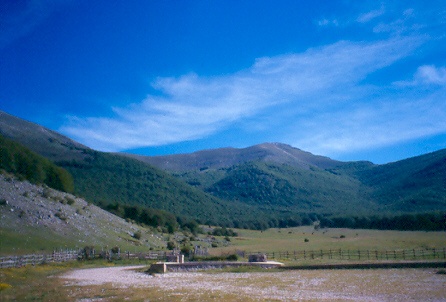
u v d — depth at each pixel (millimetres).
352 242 95312
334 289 26781
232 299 22844
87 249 57562
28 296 24688
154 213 115562
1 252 47281
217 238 121000
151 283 32000
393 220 144250
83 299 23609
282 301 22000
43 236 59094
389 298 22422
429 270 37031
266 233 152625
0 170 77438
